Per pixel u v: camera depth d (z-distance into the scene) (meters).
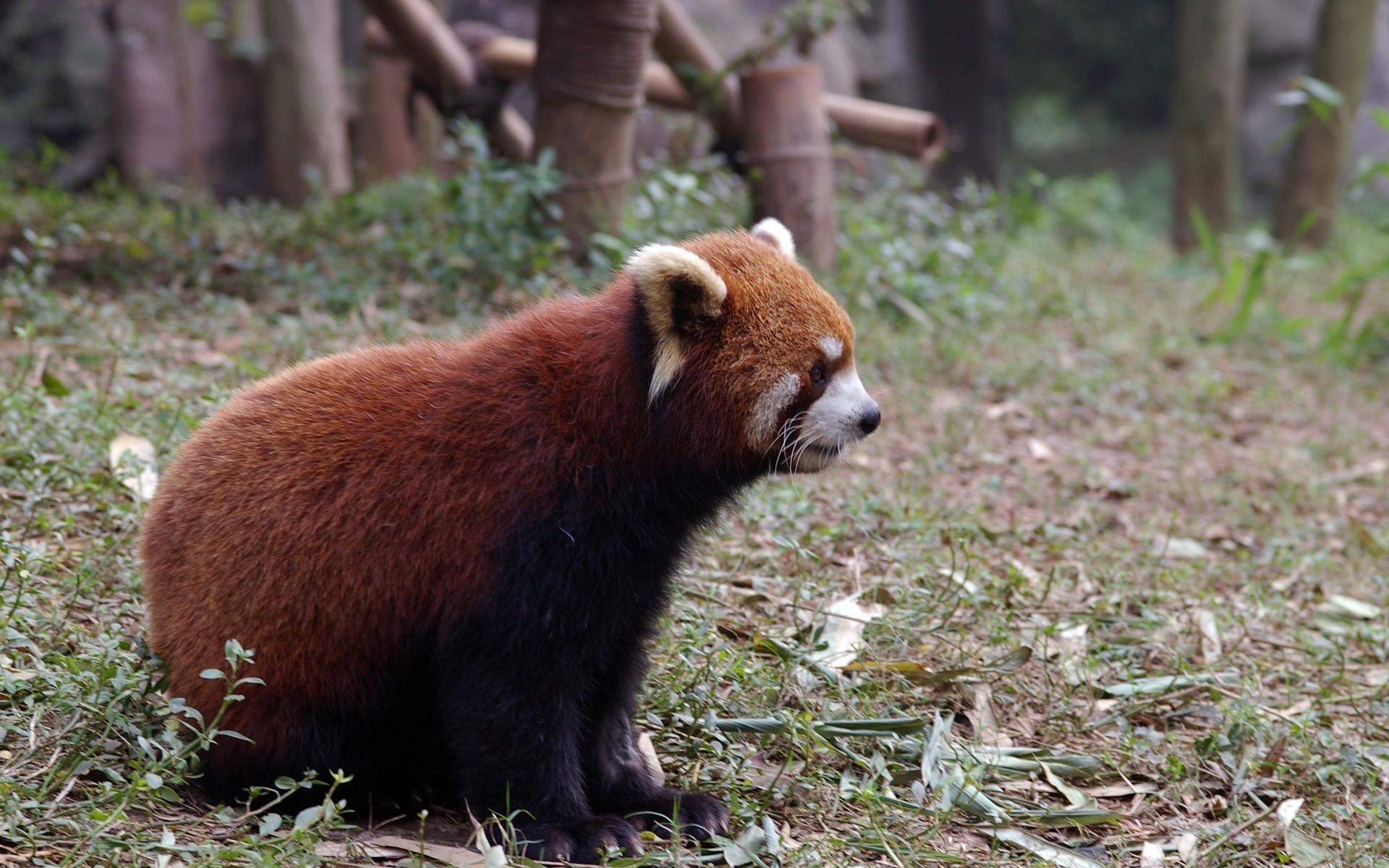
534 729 3.76
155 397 6.58
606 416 3.83
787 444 4.02
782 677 4.79
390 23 10.82
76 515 5.36
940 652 5.27
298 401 3.94
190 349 7.51
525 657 3.71
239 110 17.53
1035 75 31.72
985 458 7.86
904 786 4.32
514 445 3.76
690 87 10.59
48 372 6.45
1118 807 4.43
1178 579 6.27
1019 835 4.08
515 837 3.73
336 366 4.05
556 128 9.28
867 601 5.61
